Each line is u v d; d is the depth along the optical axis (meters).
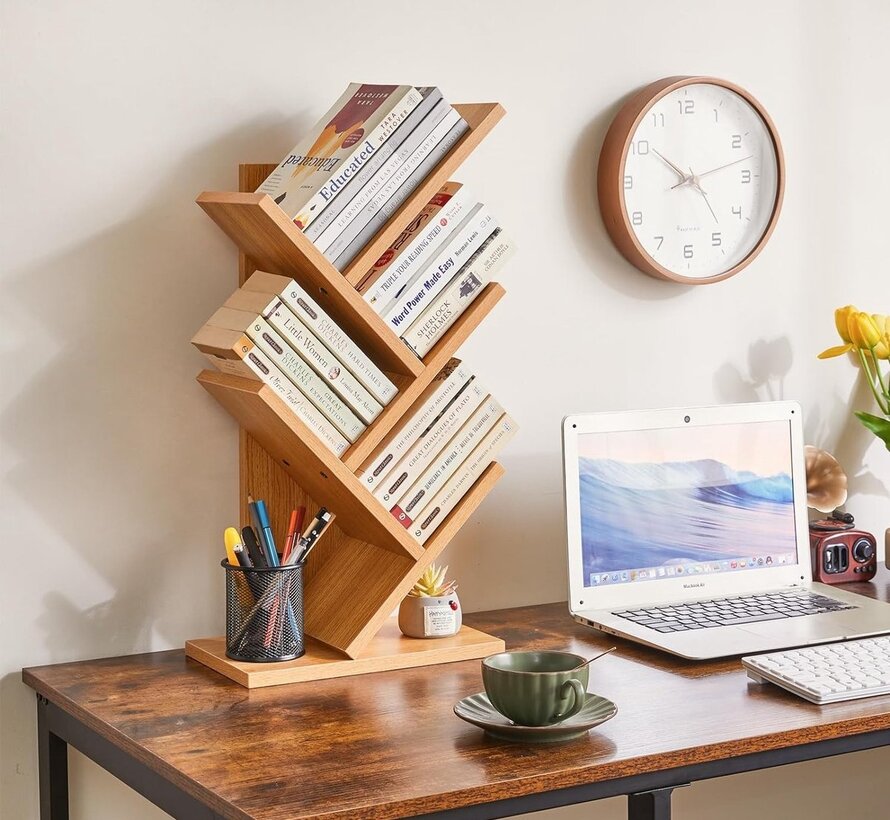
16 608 1.53
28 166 1.51
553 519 1.92
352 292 1.45
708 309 2.05
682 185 1.98
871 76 2.20
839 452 2.21
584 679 1.22
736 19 2.04
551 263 1.90
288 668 1.45
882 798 2.32
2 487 1.52
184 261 1.61
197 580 1.64
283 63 1.66
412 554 1.53
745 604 1.77
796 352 2.15
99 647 1.58
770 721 1.29
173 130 1.59
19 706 1.54
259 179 1.63
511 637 1.68
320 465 1.47
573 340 1.93
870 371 2.23
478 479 1.61
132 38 1.56
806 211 2.15
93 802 1.59
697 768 1.23
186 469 1.63
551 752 1.19
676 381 2.03
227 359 1.45
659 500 1.76
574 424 1.70
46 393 1.54
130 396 1.59
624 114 1.90
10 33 1.49
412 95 1.49
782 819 2.20
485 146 1.83
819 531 2.01
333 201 1.45
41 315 1.53
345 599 1.59
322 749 1.21
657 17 1.96
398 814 1.06
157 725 1.29
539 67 1.87
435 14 1.77
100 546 1.58
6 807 1.54
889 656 1.49
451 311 1.54
